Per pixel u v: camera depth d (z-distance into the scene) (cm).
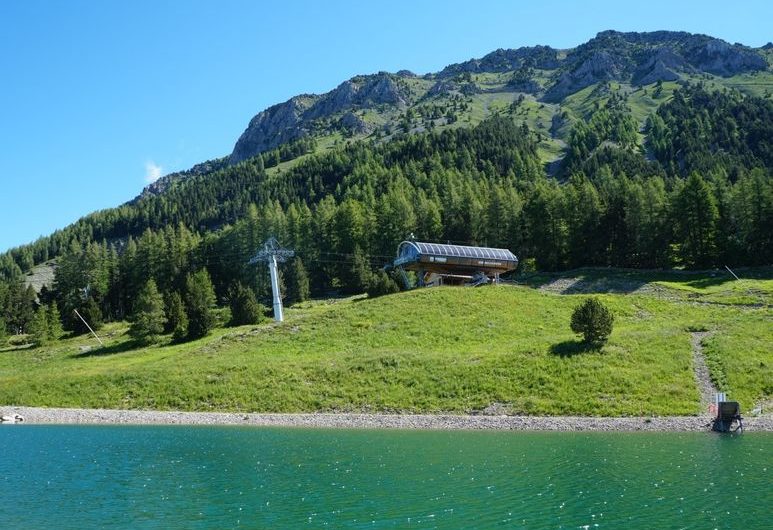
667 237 13575
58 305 16388
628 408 6372
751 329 8194
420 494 3638
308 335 9619
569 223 14225
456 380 7275
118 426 6625
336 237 16412
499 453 4772
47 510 3422
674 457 4547
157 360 9494
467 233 15825
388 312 10269
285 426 6481
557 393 6769
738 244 13162
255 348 9306
